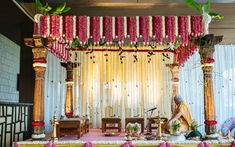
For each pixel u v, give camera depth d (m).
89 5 7.44
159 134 5.64
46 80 10.12
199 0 7.30
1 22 7.91
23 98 7.86
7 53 9.20
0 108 5.64
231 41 10.20
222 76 10.29
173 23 5.44
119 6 7.51
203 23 5.50
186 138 5.63
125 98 10.16
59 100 10.11
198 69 10.19
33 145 5.13
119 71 10.22
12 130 6.27
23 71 7.94
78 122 6.04
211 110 5.49
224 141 5.23
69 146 5.21
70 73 8.77
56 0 7.29
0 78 8.59
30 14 7.59
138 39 6.04
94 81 10.19
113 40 5.68
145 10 7.79
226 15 7.82
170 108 10.07
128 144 5.21
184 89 10.16
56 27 5.37
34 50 5.44
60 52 7.39
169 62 10.17
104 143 5.25
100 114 10.09
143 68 10.23
